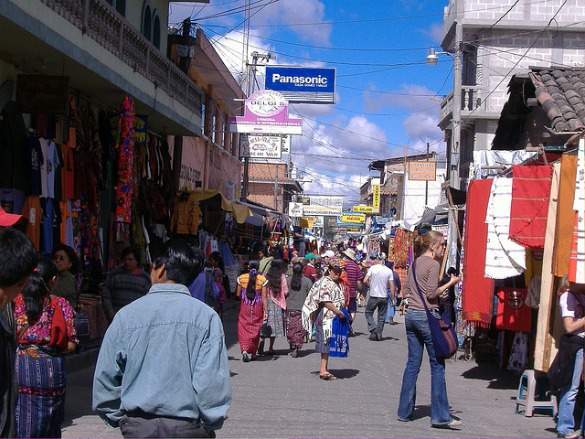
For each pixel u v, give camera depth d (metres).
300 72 30.41
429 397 10.39
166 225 18.47
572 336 7.82
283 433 7.78
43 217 12.05
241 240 30.66
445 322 8.45
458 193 15.81
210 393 3.73
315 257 20.92
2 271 3.42
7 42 10.52
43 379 5.57
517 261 9.92
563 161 8.48
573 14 30.72
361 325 21.47
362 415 8.92
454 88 22.80
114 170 15.58
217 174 31.17
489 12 30.98
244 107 28.17
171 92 17.11
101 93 14.15
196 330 3.81
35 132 11.84
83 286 13.84
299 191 67.94
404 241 27.48
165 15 19.67
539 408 9.18
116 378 3.86
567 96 13.44
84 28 11.71
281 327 14.38
